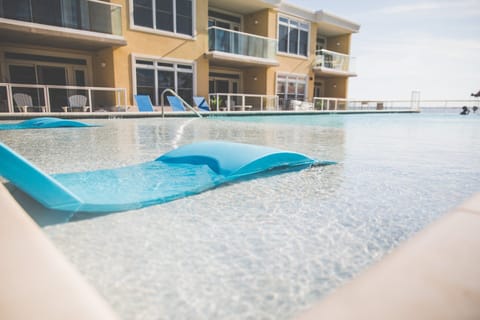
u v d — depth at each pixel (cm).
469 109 1839
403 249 73
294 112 1427
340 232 133
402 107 2006
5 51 1009
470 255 70
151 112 1042
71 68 1148
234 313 79
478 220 91
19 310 53
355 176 242
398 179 233
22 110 900
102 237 126
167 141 449
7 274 64
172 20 1211
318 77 2072
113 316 54
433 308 53
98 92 1170
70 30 926
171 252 113
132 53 1112
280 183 218
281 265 104
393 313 52
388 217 152
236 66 1578
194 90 1306
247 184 214
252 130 653
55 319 51
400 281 60
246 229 136
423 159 323
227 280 95
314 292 89
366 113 1788
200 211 159
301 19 1694
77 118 902
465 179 234
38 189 147
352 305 54
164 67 1211
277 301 84
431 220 149
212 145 279
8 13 836
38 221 141
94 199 168
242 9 1521
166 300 84
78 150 357
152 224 141
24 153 333
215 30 1296
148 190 189
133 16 1106
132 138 482
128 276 97
